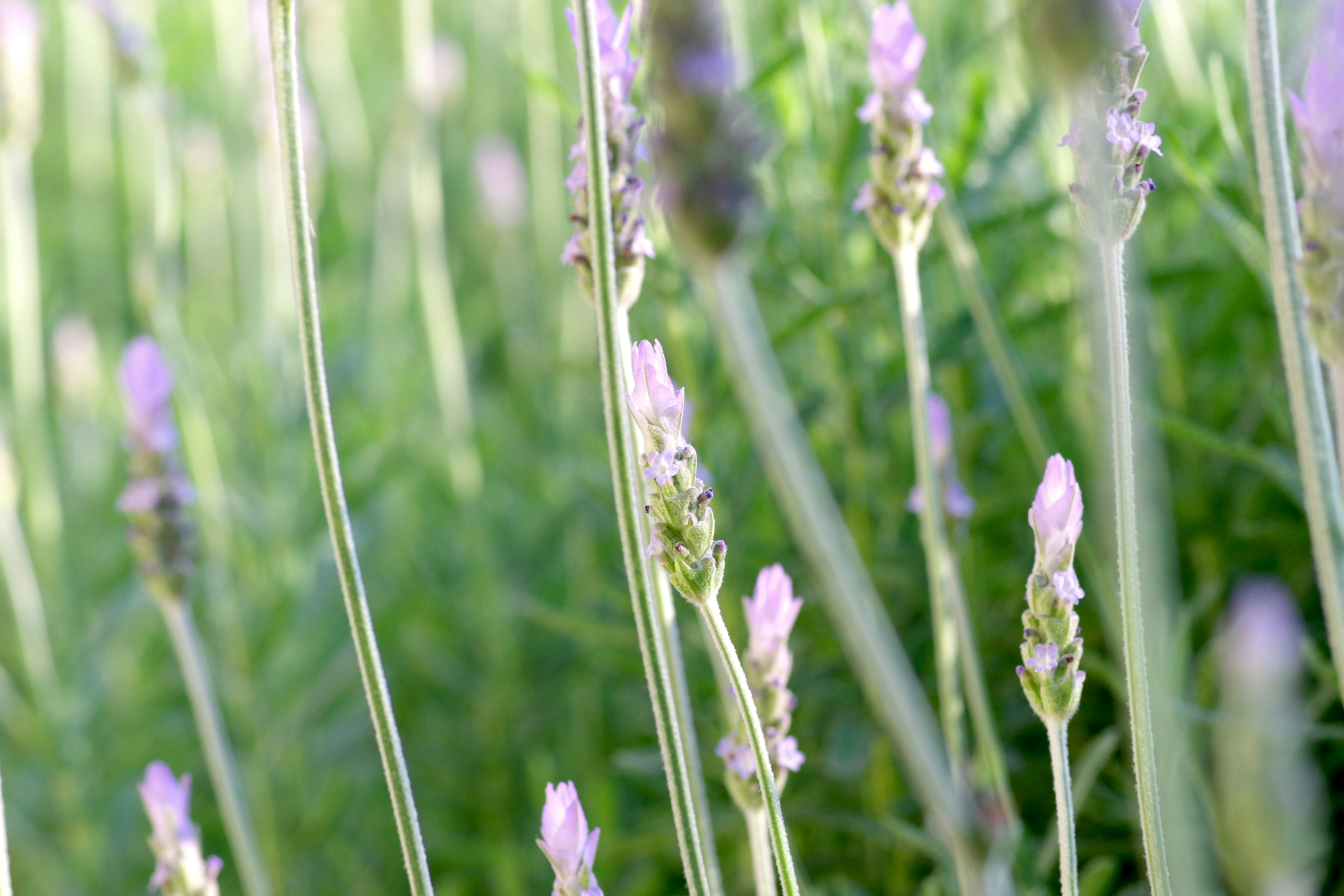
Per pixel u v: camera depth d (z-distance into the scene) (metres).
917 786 0.74
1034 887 0.71
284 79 0.57
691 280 0.82
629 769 0.93
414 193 1.22
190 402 1.09
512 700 1.21
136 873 1.14
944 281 1.02
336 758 1.22
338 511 0.58
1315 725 0.72
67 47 1.74
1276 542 0.88
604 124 0.58
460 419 1.23
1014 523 0.97
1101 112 0.55
